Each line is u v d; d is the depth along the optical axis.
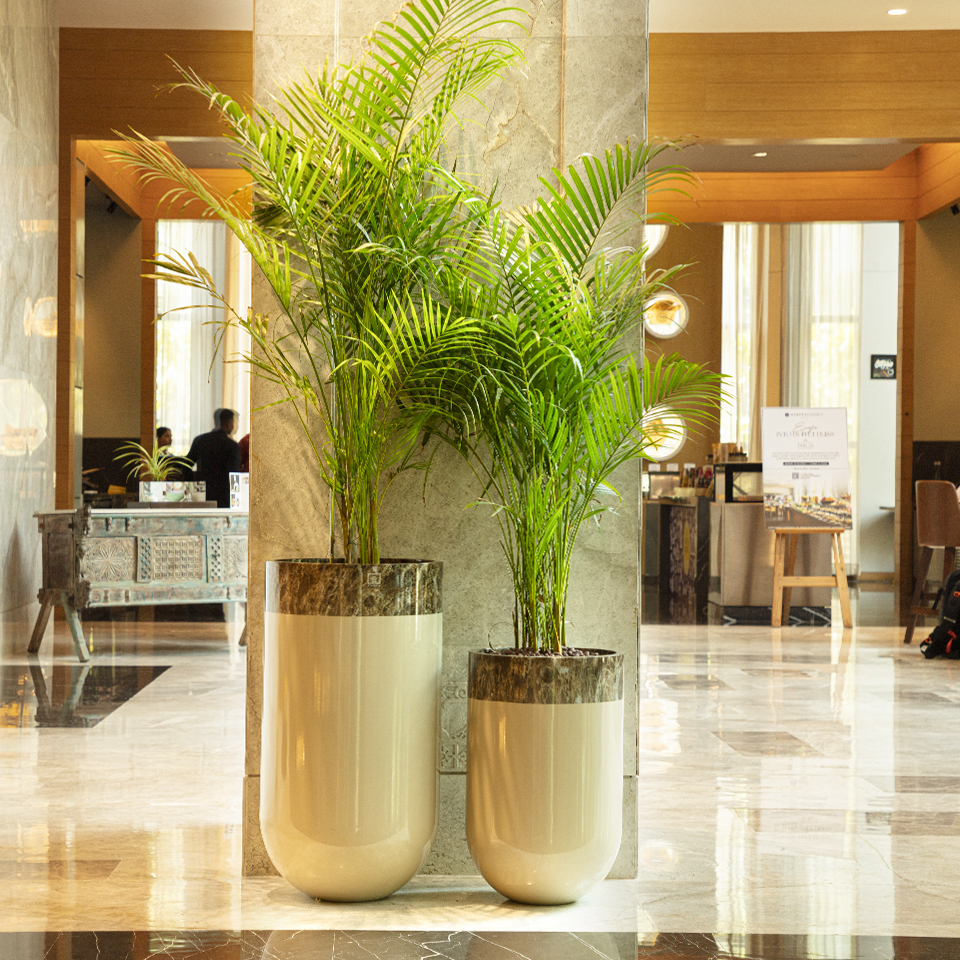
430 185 2.83
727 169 12.06
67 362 10.30
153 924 2.46
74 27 10.02
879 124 10.20
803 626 8.89
